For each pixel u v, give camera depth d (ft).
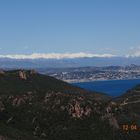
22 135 521.24
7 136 494.18
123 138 554.87
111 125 583.17
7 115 595.88
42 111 608.19
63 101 631.97
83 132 558.97
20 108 619.26
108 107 638.53
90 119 593.83
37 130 559.38
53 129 563.89
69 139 545.03
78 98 652.48
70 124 576.61
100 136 552.41
